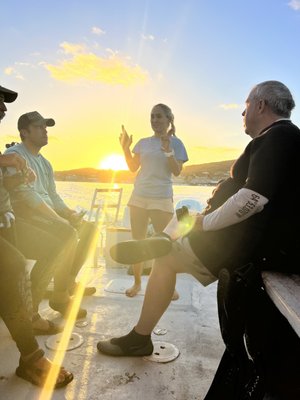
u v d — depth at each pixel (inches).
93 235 125.6
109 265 172.9
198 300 130.3
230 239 72.6
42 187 125.1
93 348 94.3
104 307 122.2
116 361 88.1
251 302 64.9
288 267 69.3
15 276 74.0
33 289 99.7
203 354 92.3
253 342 66.9
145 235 136.4
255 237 69.0
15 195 110.4
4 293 73.6
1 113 93.5
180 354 92.2
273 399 63.7
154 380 80.7
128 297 131.2
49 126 127.7
